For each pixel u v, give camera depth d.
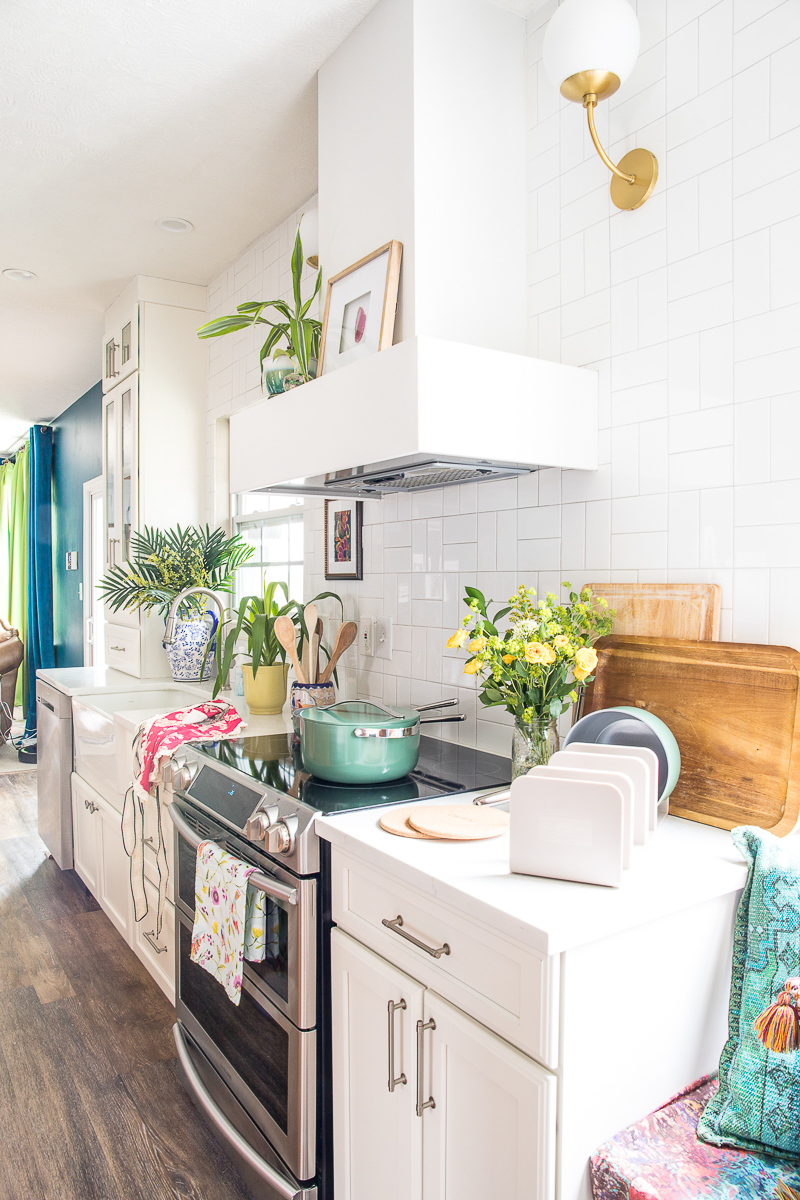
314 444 1.70
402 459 1.58
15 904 3.12
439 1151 1.17
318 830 1.42
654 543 1.53
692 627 1.43
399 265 1.66
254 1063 1.60
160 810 2.23
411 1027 1.21
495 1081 1.05
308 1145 1.44
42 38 1.90
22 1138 1.81
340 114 1.91
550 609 1.51
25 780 5.07
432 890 1.13
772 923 1.10
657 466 1.52
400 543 2.29
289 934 1.45
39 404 6.07
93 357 4.78
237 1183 1.68
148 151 2.43
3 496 7.54
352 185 1.85
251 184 2.64
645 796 1.22
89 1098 1.95
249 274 3.18
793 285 1.29
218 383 3.50
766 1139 1.03
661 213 1.51
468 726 2.02
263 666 2.63
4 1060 2.10
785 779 1.25
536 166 1.80
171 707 3.24
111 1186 1.67
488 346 1.73
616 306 1.60
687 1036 1.16
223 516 3.55
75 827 3.30
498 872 1.15
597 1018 1.03
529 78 1.82
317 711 1.73
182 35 1.89
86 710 3.07
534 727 1.50
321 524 2.76
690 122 1.45
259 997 1.58
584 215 1.68
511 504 1.88
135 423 3.54
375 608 2.42
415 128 1.64
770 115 1.32
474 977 1.09
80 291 3.70
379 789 1.61
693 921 1.15
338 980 1.40
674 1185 0.97
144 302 3.49
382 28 1.76
